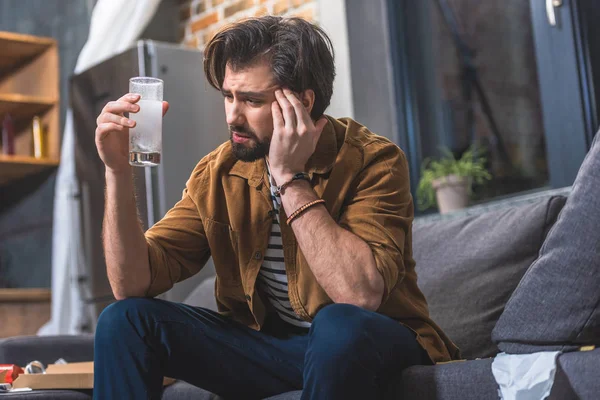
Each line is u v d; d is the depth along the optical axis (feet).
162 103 4.91
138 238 5.15
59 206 13.01
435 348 4.83
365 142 5.18
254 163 5.32
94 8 14.69
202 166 5.65
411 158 10.39
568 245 3.72
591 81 8.39
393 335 4.32
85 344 8.51
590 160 3.79
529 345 3.78
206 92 11.31
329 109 11.07
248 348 5.07
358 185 5.02
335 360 4.04
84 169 11.99
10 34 14.21
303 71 4.96
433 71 10.41
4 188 15.10
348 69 10.89
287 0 11.66
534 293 3.79
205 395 5.88
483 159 9.76
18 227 14.80
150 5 12.65
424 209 10.16
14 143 14.96
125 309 4.83
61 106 14.98
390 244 4.68
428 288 6.52
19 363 8.09
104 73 11.62
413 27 10.60
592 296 3.61
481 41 9.93
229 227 5.37
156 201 10.54
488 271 6.24
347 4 10.91
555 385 3.51
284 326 5.39
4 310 13.62
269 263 5.18
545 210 6.18
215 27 12.86
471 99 9.99
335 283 4.45
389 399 4.25
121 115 4.90
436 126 10.37
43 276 14.25
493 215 6.58
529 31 9.37
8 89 14.99
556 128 8.63
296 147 4.83
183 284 10.38
